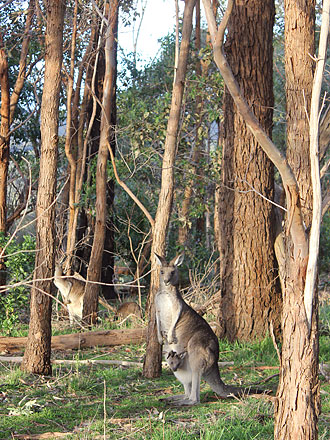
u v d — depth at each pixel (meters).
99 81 15.55
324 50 3.79
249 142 10.16
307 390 4.02
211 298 12.23
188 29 8.39
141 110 13.69
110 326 11.99
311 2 4.81
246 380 7.68
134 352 9.70
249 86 10.19
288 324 4.11
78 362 8.55
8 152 14.35
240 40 10.21
